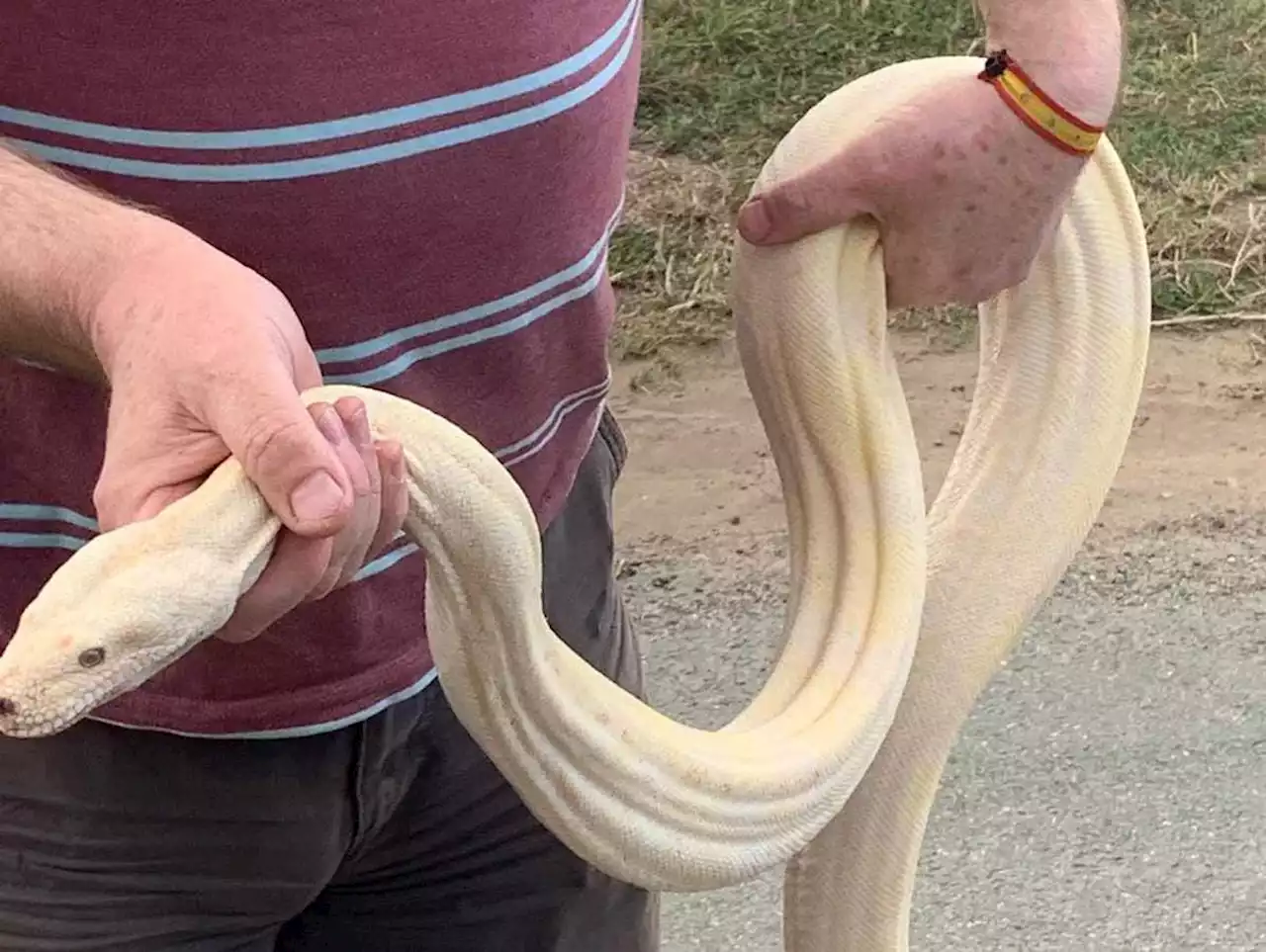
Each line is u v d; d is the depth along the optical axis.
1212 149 4.31
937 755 1.58
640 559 3.11
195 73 1.04
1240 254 3.92
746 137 4.47
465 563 1.00
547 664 1.11
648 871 1.23
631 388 3.61
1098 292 1.52
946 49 4.74
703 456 3.38
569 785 1.16
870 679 1.38
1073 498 1.55
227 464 0.81
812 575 1.43
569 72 1.16
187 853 1.28
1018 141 1.24
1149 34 4.83
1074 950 2.42
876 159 1.27
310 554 0.82
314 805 1.30
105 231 0.90
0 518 1.17
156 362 0.82
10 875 1.23
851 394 1.37
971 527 1.56
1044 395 1.54
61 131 1.05
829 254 1.33
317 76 1.06
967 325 3.70
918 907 2.49
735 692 2.82
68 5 1.01
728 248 4.04
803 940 1.63
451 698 1.09
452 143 1.11
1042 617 2.96
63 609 0.78
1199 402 3.47
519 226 1.18
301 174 1.07
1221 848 2.55
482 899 1.49
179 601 0.79
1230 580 3.01
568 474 1.39
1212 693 2.80
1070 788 2.65
